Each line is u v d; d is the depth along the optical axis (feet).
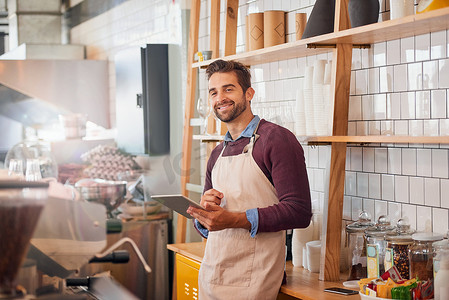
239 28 12.93
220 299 8.18
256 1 12.29
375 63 9.02
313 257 9.20
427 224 8.14
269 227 7.68
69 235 3.07
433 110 7.95
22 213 2.88
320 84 8.98
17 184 2.87
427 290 6.94
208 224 7.66
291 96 11.26
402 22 7.07
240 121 8.42
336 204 8.79
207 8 13.96
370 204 9.27
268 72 12.09
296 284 8.45
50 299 2.98
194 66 11.30
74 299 3.06
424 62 8.04
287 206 7.66
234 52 12.24
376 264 7.92
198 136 11.19
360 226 8.56
